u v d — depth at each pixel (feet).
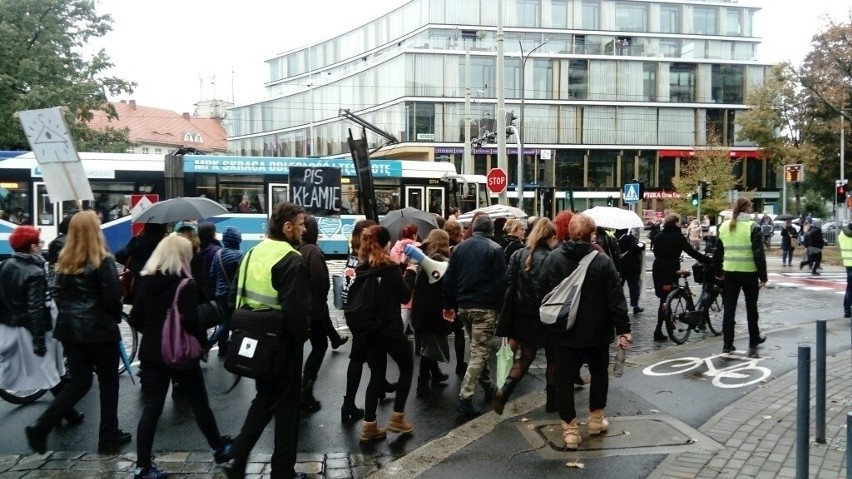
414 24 185.16
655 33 195.00
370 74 188.44
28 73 93.76
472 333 23.17
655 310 46.78
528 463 18.38
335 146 205.26
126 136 109.81
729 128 198.29
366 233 20.06
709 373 28.07
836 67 122.52
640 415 22.43
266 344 16.10
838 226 111.65
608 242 36.17
